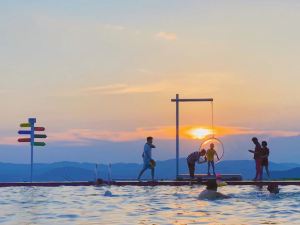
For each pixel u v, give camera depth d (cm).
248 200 1630
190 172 2630
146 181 2481
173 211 1374
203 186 2339
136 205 1535
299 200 1619
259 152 2512
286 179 2616
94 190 2170
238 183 2381
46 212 1390
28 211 1421
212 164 2658
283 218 1225
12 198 1830
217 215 1286
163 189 2172
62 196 1889
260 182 2380
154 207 1474
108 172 2562
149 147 2569
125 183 2462
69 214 1340
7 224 1176
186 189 2162
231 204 1524
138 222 1179
